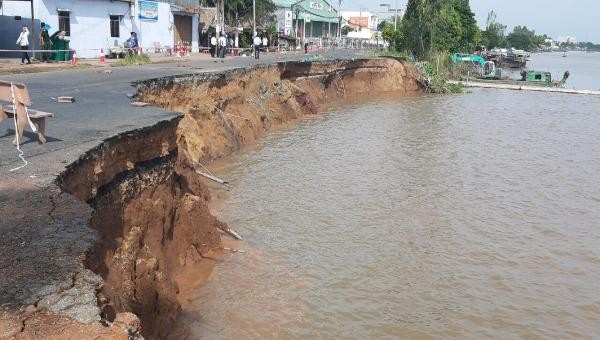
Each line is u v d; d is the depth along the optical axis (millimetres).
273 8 62562
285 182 18109
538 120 35719
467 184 19328
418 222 15148
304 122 30047
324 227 14367
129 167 10125
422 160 22609
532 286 11742
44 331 4348
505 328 10094
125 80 18969
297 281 11367
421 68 52062
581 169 22344
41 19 28281
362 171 20125
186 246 11789
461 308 10688
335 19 90938
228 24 58094
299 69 36000
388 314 10328
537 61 155750
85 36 30984
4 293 4773
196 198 12375
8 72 21172
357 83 46656
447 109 39281
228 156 20906
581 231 15102
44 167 8039
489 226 15156
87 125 10859
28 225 6125
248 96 26469
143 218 10078
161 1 36938
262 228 14078
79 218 6402
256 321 9836
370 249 13156
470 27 84562
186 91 20469
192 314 9898
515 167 22250
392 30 64375
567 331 10086
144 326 8531
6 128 10594
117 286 8078
